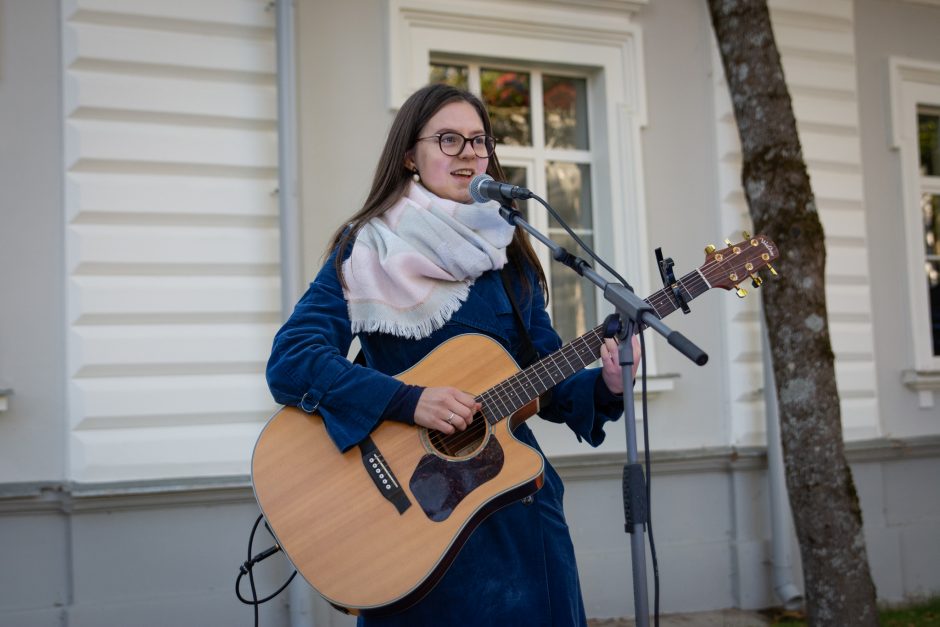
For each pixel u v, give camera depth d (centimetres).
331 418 212
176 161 388
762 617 450
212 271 392
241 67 398
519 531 212
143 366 379
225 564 382
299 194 399
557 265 475
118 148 380
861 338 510
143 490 368
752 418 477
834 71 517
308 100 414
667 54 486
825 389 364
